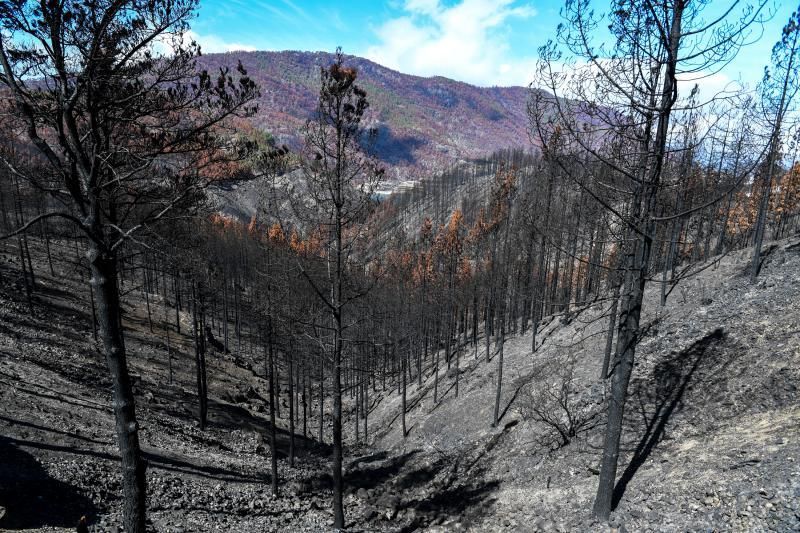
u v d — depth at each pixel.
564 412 19.12
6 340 24.92
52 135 7.77
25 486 11.80
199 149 8.06
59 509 11.42
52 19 5.74
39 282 38.59
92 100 6.50
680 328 20.02
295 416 37.97
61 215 5.84
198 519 13.23
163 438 20.84
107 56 6.18
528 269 24.89
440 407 30.92
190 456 19.64
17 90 5.77
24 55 6.20
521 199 23.69
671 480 11.12
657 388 16.78
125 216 7.55
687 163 10.18
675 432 14.04
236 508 15.00
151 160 7.20
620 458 14.03
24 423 15.49
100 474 13.95
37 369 22.44
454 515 15.92
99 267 6.61
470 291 39.06
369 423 38.03
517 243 24.91
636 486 11.66
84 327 34.03
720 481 9.92
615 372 10.31
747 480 9.51
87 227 6.31
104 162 6.59
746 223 46.41
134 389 26.80
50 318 32.09
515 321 37.06
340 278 12.85
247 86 8.11
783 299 18.31
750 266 25.00
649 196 8.90
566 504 12.57
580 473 14.85
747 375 14.81
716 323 18.88
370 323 29.27
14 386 18.73
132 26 6.74
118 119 6.85
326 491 20.78
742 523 8.54
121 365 6.89
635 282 9.54
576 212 17.45
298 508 16.72
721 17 7.20
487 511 14.92
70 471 13.39
